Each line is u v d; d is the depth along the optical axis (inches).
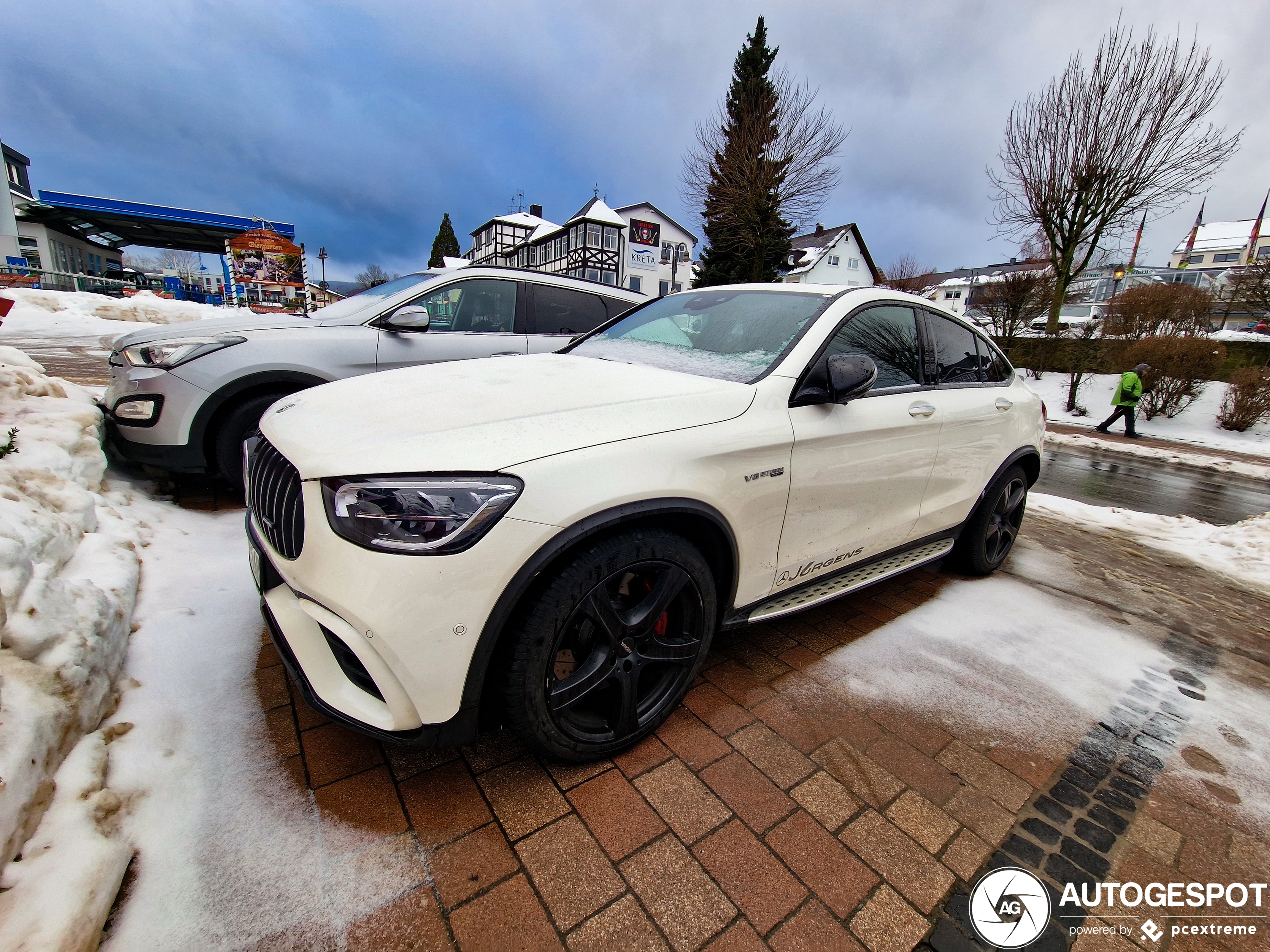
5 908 44.4
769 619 88.9
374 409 70.8
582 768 72.2
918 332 113.3
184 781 63.2
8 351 134.0
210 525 128.0
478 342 166.6
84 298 697.6
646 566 68.3
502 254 1866.4
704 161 735.1
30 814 50.6
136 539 106.0
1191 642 118.8
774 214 703.1
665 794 69.2
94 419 125.6
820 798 70.6
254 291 1019.9
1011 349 783.1
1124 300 686.5
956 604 126.6
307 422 69.9
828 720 85.0
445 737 60.0
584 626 67.2
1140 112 600.7
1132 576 154.2
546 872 58.4
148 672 76.7
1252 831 70.9
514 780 69.4
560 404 71.6
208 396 131.3
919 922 56.6
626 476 64.1
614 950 52.1
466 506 56.4
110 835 54.5
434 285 165.6
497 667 61.5
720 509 73.3
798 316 97.2
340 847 58.7
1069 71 636.7
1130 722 90.2
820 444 85.1
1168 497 303.7
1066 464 383.6
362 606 55.1
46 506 90.7
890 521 104.5
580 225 1396.4
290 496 63.6
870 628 113.2
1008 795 73.6
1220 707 96.1
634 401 73.4
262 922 50.9
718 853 62.2
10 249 916.0
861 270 1755.7
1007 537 145.3
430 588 55.2
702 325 106.9
